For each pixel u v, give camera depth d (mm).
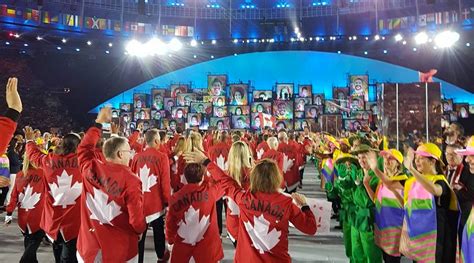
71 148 5332
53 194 5254
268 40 40500
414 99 6676
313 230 3637
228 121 36812
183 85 39062
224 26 46062
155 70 42719
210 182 4523
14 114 2287
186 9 46125
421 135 6578
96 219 3783
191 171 4426
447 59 38219
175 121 37062
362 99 35500
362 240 5336
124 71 42719
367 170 5320
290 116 36531
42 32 38906
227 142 9516
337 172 5945
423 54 38875
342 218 6129
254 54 42250
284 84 38344
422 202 4500
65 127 39062
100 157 4641
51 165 5285
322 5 44531
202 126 36906
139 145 9289
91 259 3789
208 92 37938
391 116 6746
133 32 44281
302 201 3711
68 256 5273
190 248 4410
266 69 42031
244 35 45781
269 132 15789
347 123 34562
